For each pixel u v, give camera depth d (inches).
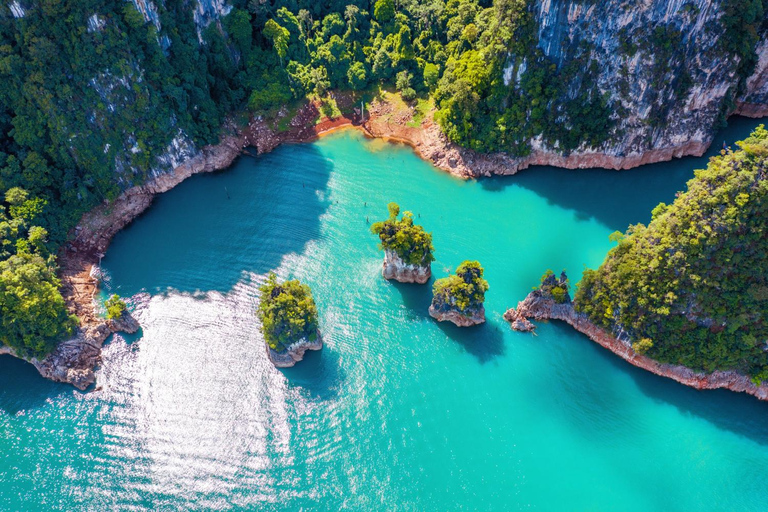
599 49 5423.2
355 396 4192.9
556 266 5054.1
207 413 4119.1
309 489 3720.5
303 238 5369.1
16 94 5073.8
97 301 4906.5
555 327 4579.2
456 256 5157.5
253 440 3966.5
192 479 3786.9
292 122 6535.4
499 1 5556.1
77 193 5403.5
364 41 6855.3
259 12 6481.3
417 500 3661.4
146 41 5378.9
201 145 6102.4
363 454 3885.3
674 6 5083.7
